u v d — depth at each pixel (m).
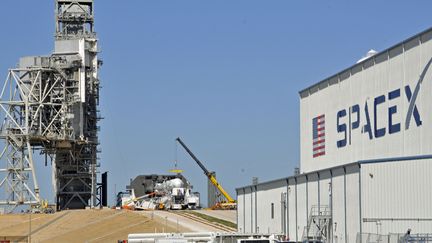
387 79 68.00
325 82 81.50
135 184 165.75
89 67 151.62
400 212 59.31
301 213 75.38
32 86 147.00
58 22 156.25
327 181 69.12
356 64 73.94
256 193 88.25
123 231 107.44
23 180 146.12
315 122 84.19
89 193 152.12
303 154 87.81
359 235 60.66
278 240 57.19
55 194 149.50
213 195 179.12
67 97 148.00
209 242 59.41
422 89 62.50
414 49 63.72
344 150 76.69
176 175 165.62
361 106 72.94
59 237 105.75
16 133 146.88
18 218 122.62
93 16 156.88
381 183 60.78
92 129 154.62
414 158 58.88
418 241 53.78
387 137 67.81
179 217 123.19
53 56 148.00
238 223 94.25
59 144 146.88
